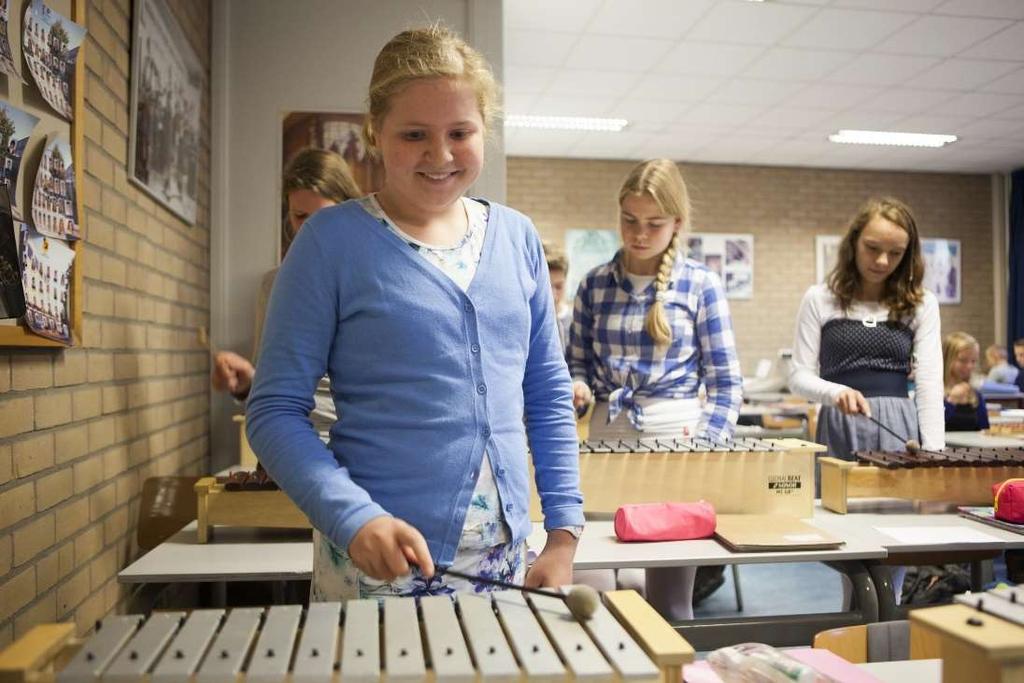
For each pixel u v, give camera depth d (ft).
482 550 3.58
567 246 25.70
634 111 20.56
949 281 27.45
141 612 5.43
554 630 2.76
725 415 7.10
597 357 7.70
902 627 4.58
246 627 2.73
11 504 4.71
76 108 5.64
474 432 3.54
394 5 11.41
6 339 4.57
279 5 11.26
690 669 3.66
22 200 4.82
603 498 6.62
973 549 5.99
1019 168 26.63
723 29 15.23
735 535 5.92
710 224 26.22
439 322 3.50
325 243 3.51
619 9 14.30
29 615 4.97
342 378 3.59
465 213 3.89
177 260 9.14
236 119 11.18
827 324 8.18
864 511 7.09
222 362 7.34
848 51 16.31
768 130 22.30
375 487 3.47
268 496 6.17
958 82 18.17
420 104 3.38
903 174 27.17
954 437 12.65
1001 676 2.34
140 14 7.30
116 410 6.82
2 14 4.58
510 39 15.69
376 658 2.51
